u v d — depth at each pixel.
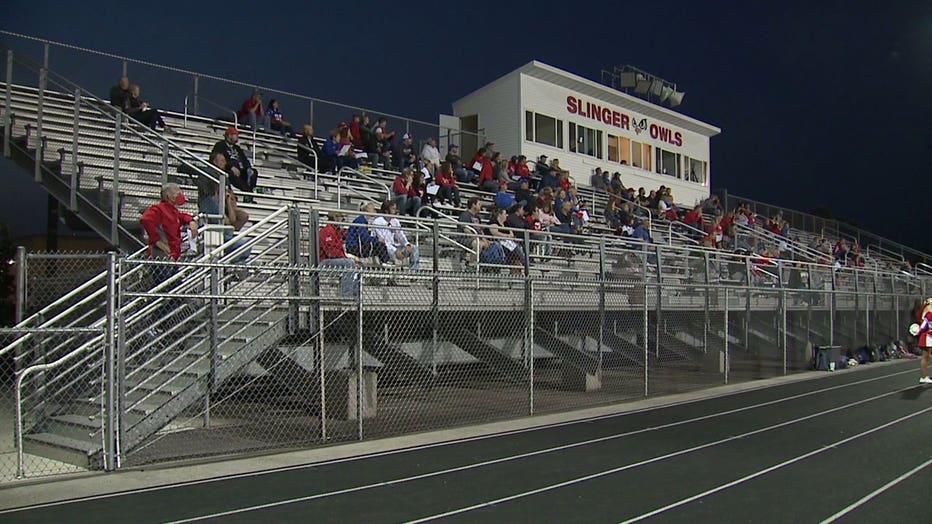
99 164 13.67
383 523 6.11
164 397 9.19
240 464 8.34
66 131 14.66
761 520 6.30
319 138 22.11
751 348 20.19
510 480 7.64
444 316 13.83
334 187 18.48
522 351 14.27
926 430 10.83
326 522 6.13
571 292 15.24
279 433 10.07
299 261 10.44
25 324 9.03
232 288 10.57
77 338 10.94
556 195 22.75
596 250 16.14
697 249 17.86
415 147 25.27
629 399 14.02
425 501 6.80
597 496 7.03
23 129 14.66
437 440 9.87
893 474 7.98
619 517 6.36
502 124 29.67
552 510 6.55
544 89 30.25
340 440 9.72
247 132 19.64
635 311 16.95
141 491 7.10
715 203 33.72
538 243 15.29
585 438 10.05
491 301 13.97
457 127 31.06
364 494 7.04
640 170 35.22
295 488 7.25
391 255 12.55
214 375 9.42
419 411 12.25
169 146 12.87
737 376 18.27
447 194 19.66
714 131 40.06
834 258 34.16
